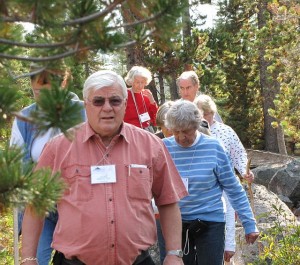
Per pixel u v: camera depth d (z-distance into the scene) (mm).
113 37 2395
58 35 2402
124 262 3668
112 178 3660
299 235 5941
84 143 3711
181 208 5156
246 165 6559
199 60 22188
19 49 2406
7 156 2320
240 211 5285
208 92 24172
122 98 3643
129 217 3645
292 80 18688
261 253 6176
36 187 2328
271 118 30422
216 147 5176
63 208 3695
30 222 3830
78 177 3662
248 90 32281
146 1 2422
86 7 2359
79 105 2188
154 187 3912
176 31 2459
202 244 5152
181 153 5152
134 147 3779
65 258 3736
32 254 3814
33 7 2232
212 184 5152
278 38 19094
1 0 2209
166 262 3887
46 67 2430
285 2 19016
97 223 3604
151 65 20391
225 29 30578
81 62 2504
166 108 6004
